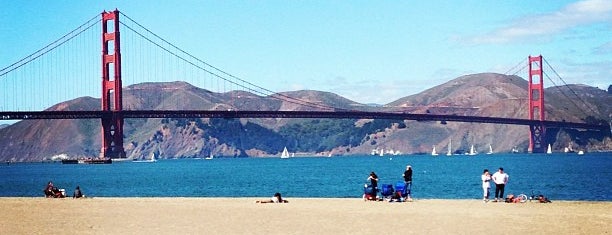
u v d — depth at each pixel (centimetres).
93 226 2380
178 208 3062
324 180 9231
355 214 2719
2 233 2192
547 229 2217
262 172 13200
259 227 2323
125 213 2844
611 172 10050
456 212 2781
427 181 8262
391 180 9156
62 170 16325
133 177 11225
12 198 4169
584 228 2238
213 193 6681
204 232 2209
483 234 2114
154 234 2172
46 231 2244
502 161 18562
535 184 7238
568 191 6159
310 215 2691
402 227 2288
